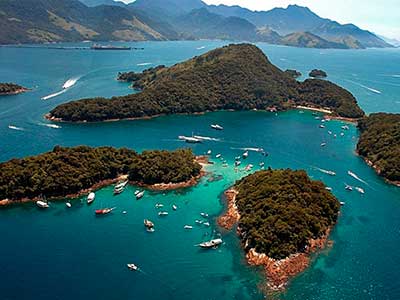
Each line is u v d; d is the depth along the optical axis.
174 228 146.25
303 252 131.25
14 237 138.50
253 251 130.25
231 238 140.25
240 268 124.81
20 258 127.12
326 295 114.56
